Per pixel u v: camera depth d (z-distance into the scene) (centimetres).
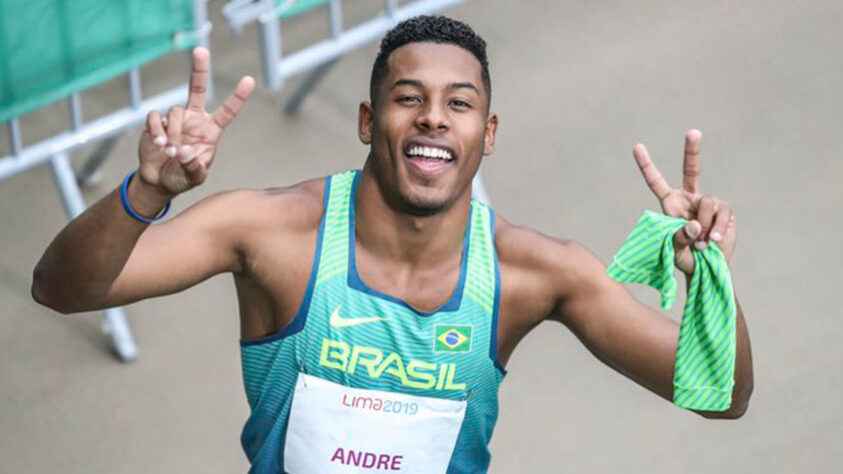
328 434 620
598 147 1252
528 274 627
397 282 612
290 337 617
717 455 1002
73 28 995
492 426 658
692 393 604
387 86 597
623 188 1209
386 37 610
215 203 612
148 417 1031
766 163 1232
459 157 593
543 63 1350
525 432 1021
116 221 557
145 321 1106
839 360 1066
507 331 633
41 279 590
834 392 1045
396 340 611
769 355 1070
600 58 1356
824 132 1269
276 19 1109
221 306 1123
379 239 608
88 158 1206
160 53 1042
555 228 1170
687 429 1024
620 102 1302
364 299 608
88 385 1057
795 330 1088
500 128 1275
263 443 649
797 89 1316
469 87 593
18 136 1034
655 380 639
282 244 611
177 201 1192
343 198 619
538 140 1261
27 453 1001
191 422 1028
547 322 1117
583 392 1053
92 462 998
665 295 583
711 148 1245
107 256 564
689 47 1369
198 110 554
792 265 1138
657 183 589
